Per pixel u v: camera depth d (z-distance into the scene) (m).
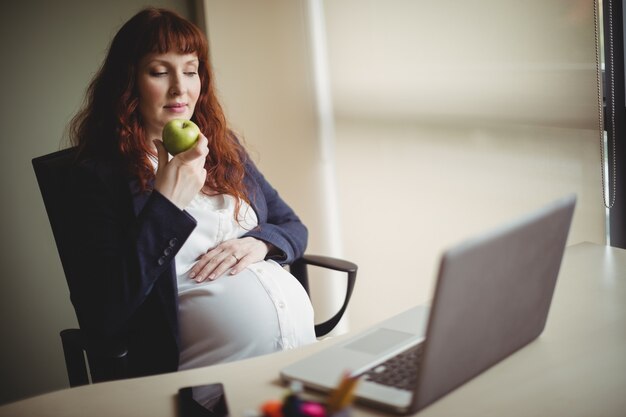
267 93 2.98
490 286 1.14
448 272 1.04
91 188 1.89
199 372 1.33
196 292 1.89
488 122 2.30
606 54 2.11
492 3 2.21
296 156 3.00
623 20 2.12
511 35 2.18
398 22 2.52
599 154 2.06
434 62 2.43
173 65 1.97
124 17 2.88
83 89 2.85
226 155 2.13
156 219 1.79
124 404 1.24
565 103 2.10
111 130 1.99
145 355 1.85
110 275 1.78
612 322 1.40
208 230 1.99
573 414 1.10
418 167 2.56
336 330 3.08
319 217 3.02
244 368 1.33
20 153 2.79
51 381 2.93
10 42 2.74
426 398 1.12
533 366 1.25
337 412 0.93
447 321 1.08
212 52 2.95
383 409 1.13
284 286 1.96
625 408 1.11
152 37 1.94
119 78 1.98
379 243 2.80
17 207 2.81
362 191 2.82
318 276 3.09
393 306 2.79
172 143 1.81
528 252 1.21
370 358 1.27
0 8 2.71
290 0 2.87
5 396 2.87
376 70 2.65
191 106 2.03
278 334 1.90
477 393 1.17
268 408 0.93
